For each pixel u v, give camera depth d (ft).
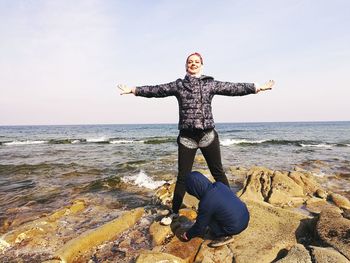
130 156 57.26
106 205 22.18
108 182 30.04
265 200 21.89
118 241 14.17
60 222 17.56
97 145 91.45
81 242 13.26
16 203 23.59
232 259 11.54
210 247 12.26
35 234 15.42
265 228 13.48
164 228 14.21
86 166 43.39
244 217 11.55
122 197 24.58
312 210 20.18
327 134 162.50
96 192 26.63
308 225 13.19
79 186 29.22
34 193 26.73
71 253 12.57
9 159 54.39
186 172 13.76
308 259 9.89
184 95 12.90
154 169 39.11
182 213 16.02
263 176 24.13
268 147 80.84
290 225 13.43
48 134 185.88
